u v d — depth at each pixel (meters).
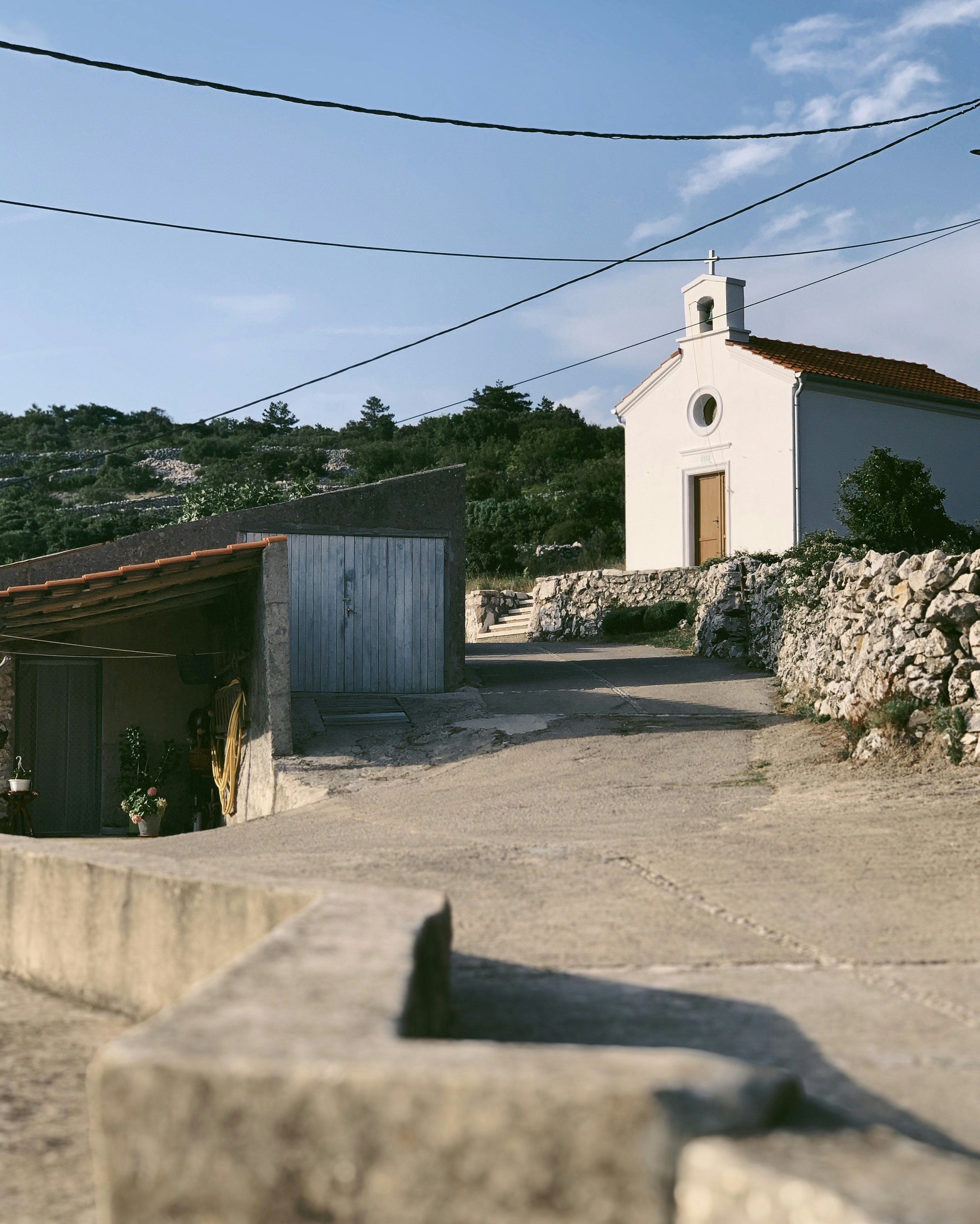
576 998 3.97
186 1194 2.05
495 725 13.78
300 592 15.88
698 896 5.66
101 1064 2.11
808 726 12.07
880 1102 2.96
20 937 5.18
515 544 35.34
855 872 6.12
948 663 9.59
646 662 18.75
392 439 79.50
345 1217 2.00
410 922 3.26
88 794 15.40
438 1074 2.01
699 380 24.44
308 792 11.45
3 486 70.12
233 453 78.75
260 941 3.06
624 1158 1.92
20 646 14.98
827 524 22.59
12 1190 2.95
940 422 24.55
